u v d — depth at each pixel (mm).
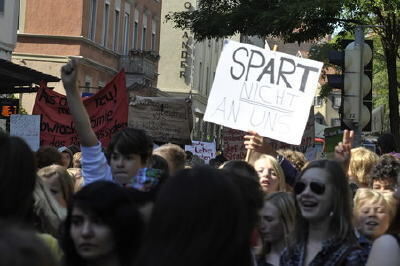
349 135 6691
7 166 3545
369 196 5766
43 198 5051
